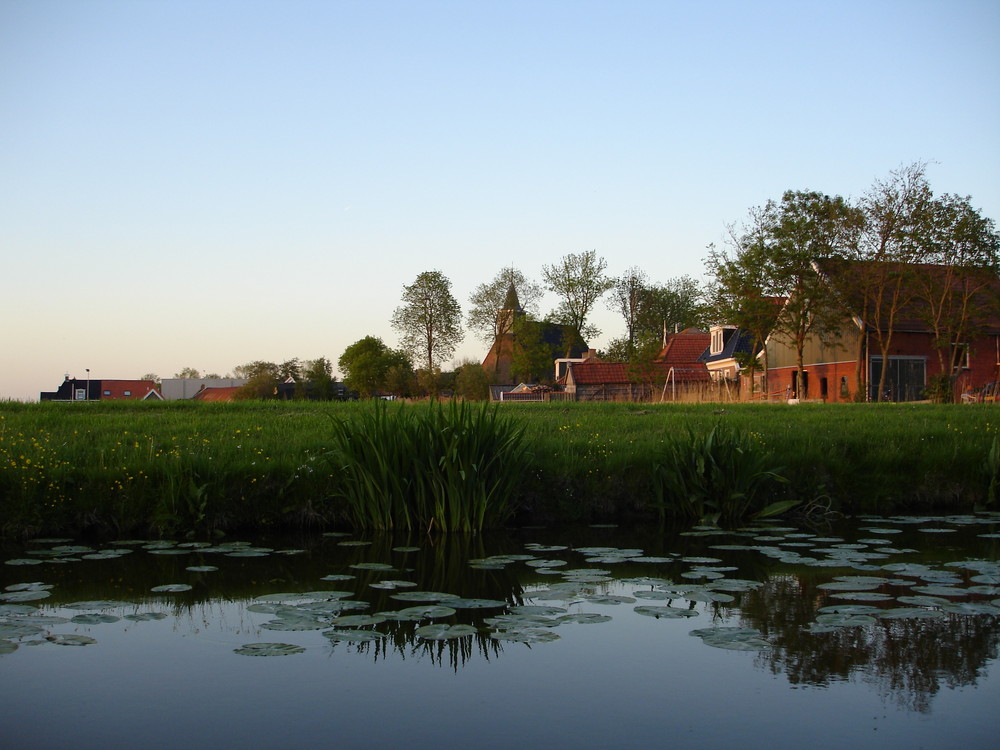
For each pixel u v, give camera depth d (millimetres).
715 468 8836
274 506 8180
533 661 4477
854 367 33469
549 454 9523
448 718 3717
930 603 5387
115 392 65688
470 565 6676
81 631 4895
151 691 4023
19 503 7566
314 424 11508
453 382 62406
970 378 32250
